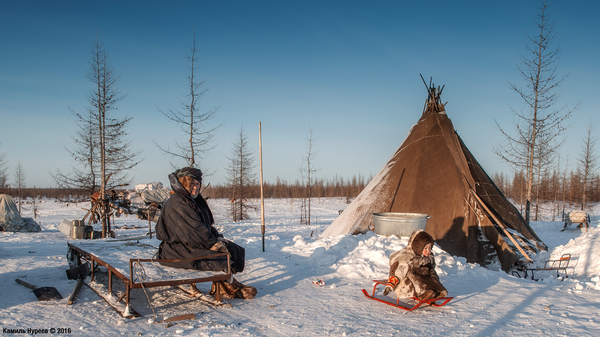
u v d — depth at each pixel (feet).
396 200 36.76
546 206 168.55
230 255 14.29
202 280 12.87
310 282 18.61
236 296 15.34
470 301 15.84
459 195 33.78
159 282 12.17
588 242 30.32
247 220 118.93
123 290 15.67
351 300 15.53
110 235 62.54
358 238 27.86
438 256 23.50
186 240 14.05
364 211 37.50
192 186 14.61
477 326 12.40
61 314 12.44
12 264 21.15
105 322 11.85
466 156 36.88
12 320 11.66
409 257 15.11
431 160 37.29
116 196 67.87
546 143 64.54
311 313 13.56
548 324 12.73
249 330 11.42
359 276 19.92
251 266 21.58
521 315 13.80
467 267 23.12
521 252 29.48
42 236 58.23
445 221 33.45
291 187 297.33
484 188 34.58
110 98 67.97
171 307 13.83
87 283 16.56
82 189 74.90
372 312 13.93
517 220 35.19
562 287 18.85
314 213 163.53
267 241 31.50
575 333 11.80
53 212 147.33
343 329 11.80
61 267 20.40
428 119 40.11
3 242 41.73
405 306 14.94
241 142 120.47
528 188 62.75
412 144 39.73
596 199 187.11
